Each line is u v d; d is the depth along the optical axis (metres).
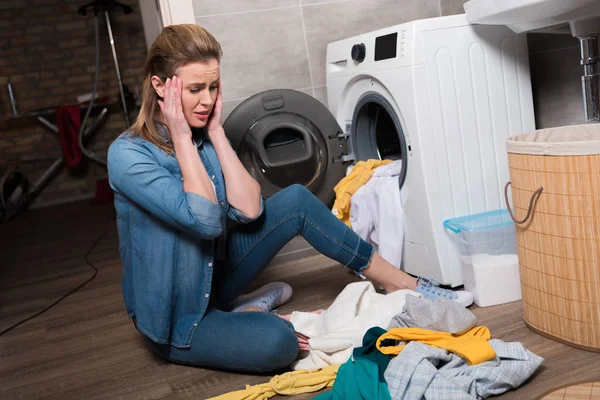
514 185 1.58
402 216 2.09
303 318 1.77
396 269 1.87
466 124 1.97
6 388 1.78
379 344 1.44
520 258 1.61
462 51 1.95
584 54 1.92
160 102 1.50
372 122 2.42
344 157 2.48
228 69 2.48
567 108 2.32
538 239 1.51
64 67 5.96
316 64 2.61
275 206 1.75
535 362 1.35
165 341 1.60
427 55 1.89
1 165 5.75
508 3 1.71
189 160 1.50
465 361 1.37
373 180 2.23
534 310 1.58
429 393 1.26
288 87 2.58
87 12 5.95
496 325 1.68
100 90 6.04
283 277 2.40
